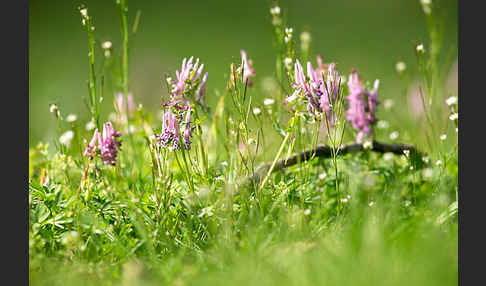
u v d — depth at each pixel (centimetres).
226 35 1969
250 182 518
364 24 1994
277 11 592
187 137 502
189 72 512
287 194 507
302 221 484
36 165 585
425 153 579
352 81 568
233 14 2205
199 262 432
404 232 439
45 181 537
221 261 428
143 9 2255
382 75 1277
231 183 501
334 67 514
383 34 1845
